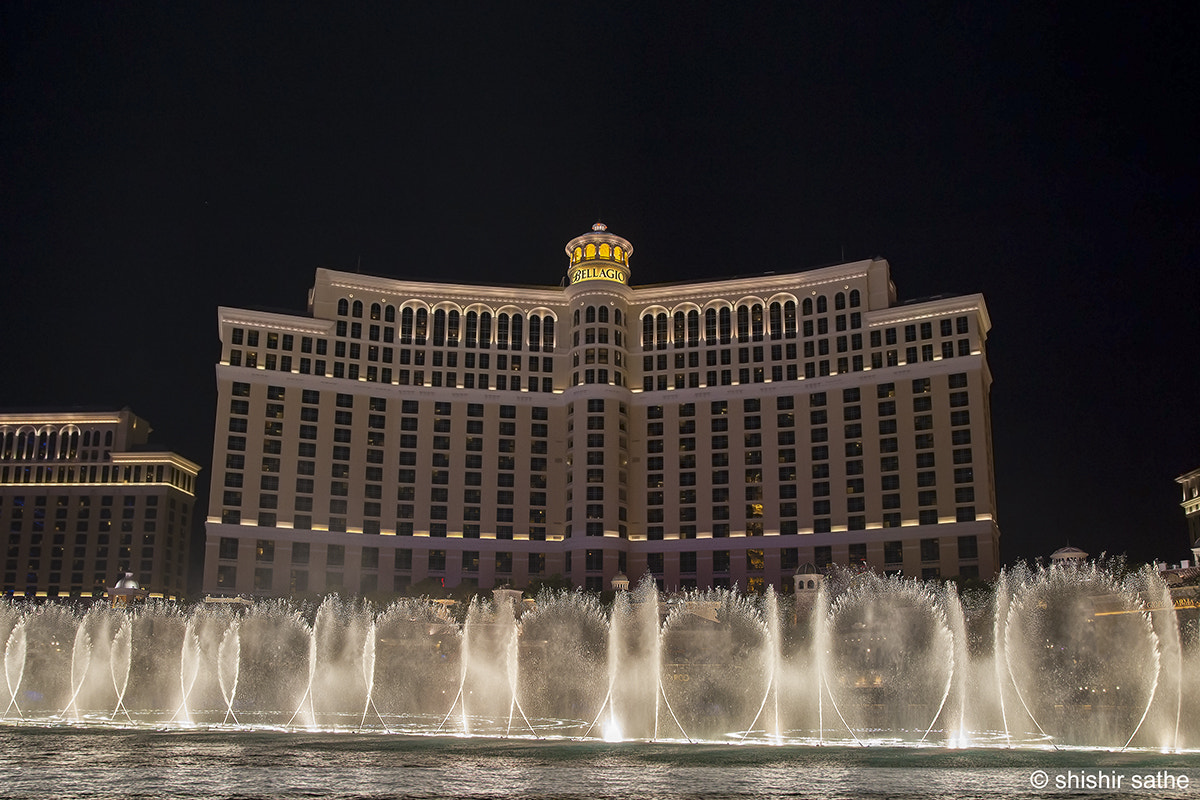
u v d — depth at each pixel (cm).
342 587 15975
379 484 16562
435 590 15575
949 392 15625
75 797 3641
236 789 3825
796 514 16138
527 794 3734
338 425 16600
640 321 17750
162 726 6625
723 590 14450
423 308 17612
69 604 19988
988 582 12912
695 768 4491
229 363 16250
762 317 17212
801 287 17062
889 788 3906
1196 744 5850
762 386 16825
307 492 16138
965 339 15725
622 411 17138
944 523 15138
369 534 16312
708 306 17512
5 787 3853
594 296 17462
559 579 15300
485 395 17312
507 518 16875
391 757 4847
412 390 17062
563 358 17750
